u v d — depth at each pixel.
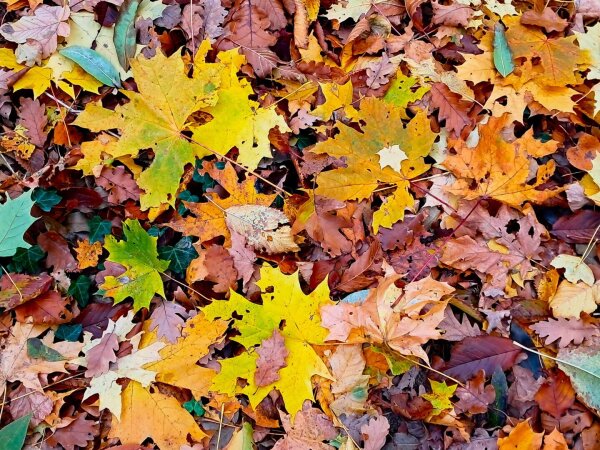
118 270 0.73
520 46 0.82
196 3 0.81
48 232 0.74
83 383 0.70
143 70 0.74
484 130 0.76
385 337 0.70
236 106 0.77
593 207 0.78
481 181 0.77
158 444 0.69
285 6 0.83
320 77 0.82
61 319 0.72
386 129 0.76
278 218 0.75
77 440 0.68
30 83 0.76
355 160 0.76
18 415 0.68
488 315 0.74
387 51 0.84
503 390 0.72
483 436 0.71
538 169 0.76
